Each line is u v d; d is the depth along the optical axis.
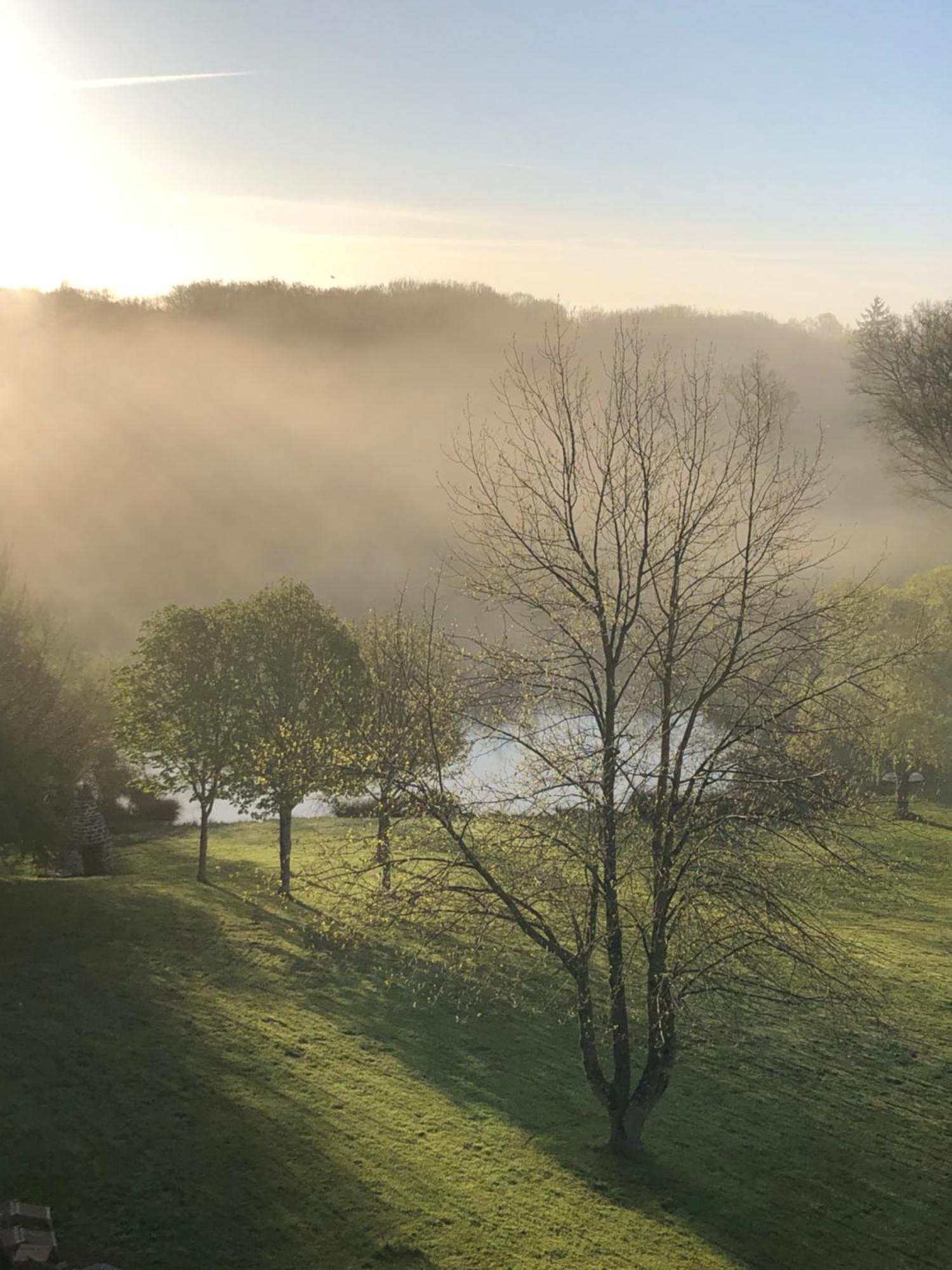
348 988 30.95
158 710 41.50
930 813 53.97
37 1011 27.30
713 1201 20.84
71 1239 17.30
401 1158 21.38
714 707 22.42
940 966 34.22
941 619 48.53
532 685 22.44
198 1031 26.86
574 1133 23.41
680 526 21.66
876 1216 20.88
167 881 42.69
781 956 24.09
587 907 21.81
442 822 22.03
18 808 35.62
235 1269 17.08
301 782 37.31
